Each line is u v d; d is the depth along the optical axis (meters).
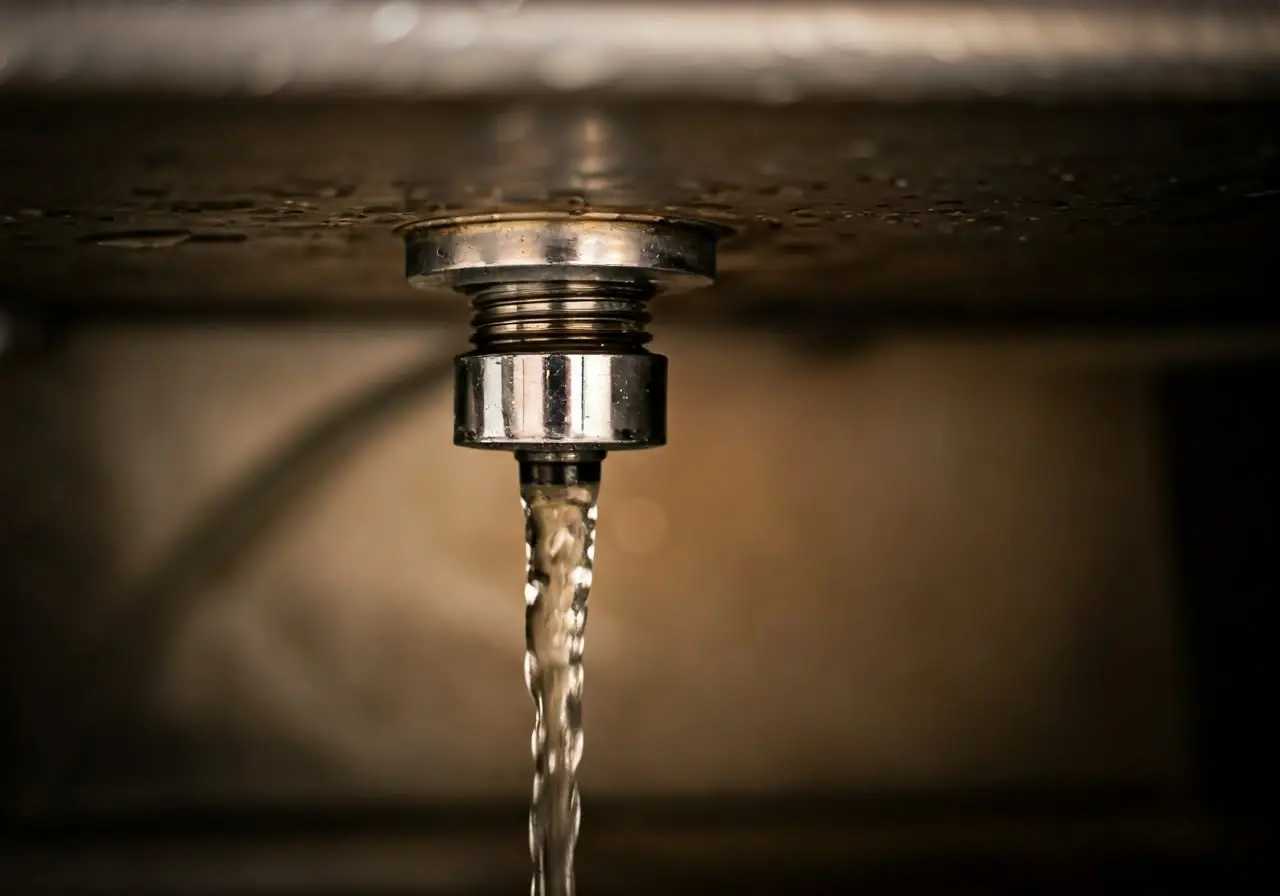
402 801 0.72
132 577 0.72
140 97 0.39
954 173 0.43
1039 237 0.51
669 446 0.73
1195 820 0.73
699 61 0.39
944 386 0.73
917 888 0.70
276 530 0.72
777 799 0.73
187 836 0.71
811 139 0.40
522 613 0.73
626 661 0.73
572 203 0.45
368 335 0.72
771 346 0.73
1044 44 0.40
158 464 0.72
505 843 0.72
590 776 0.73
